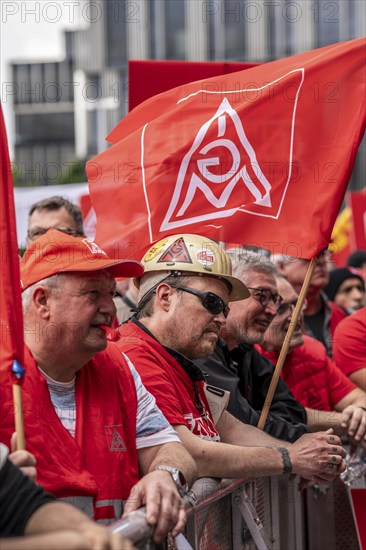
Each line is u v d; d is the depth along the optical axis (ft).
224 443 11.04
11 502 6.81
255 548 11.56
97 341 8.86
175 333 10.90
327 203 12.36
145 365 10.52
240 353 13.79
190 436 10.36
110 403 9.23
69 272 8.78
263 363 14.42
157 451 9.49
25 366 8.39
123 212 12.59
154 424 9.63
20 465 7.56
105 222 12.65
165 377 10.56
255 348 14.78
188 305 10.85
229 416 12.11
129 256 12.44
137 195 12.54
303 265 19.63
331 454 11.79
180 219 12.44
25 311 8.92
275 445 12.03
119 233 12.53
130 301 16.25
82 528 6.34
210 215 12.47
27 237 16.89
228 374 12.66
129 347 10.67
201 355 11.06
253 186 12.53
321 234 12.32
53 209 16.94
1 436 8.32
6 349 8.00
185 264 10.91
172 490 8.46
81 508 8.62
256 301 13.09
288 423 13.06
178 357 10.99
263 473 11.05
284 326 14.76
